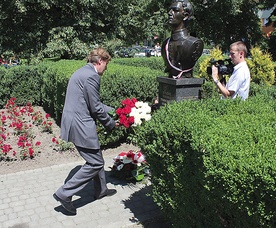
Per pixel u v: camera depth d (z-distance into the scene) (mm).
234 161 2178
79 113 3645
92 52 3770
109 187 4504
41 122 7684
